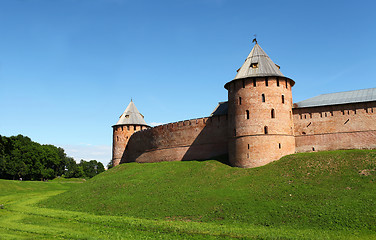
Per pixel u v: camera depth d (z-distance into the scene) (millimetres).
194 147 52656
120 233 26281
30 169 92812
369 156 36625
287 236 23625
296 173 36531
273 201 31281
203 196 35000
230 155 44062
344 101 42750
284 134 42500
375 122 40406
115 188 43531
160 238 24531
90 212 35875
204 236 24812
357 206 27562
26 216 34625
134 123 68938
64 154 116250
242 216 29328
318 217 26938
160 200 36094
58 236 25609
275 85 43281
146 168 53000
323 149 42781
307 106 44344
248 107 42844
